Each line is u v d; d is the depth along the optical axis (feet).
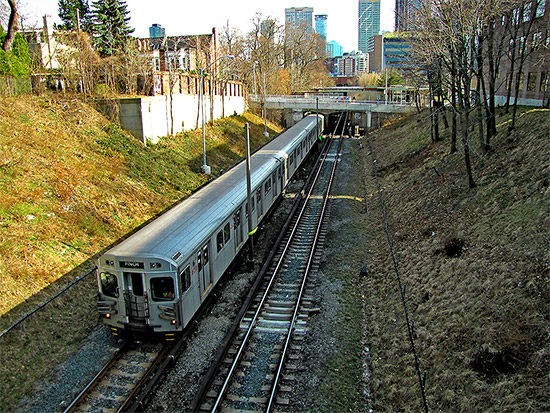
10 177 52.49
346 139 171.42
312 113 194.59
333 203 80.43
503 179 50.96
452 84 60.90
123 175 68.39
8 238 43.96
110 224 55.62
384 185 85.35
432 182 66.44
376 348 36.29
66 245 48.19
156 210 64.28
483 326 30.71
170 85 93.15
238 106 153.48
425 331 34.30
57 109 75.97
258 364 34.19
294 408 29.45
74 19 146.92
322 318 41.11
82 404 29.43
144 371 32.99
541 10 78.07
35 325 37.58
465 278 37.76
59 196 54.34
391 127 152.87
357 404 30.17
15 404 29.73
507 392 25.05
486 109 62.13
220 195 51.85
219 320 40.75
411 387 29.63
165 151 84.69
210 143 104.17
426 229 52.49
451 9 52.06
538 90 78.64
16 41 88.89
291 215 72.43
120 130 80.53
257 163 71.92
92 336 37.76
